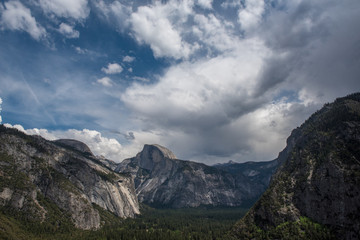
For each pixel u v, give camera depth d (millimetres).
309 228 178875
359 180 172500
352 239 157875
